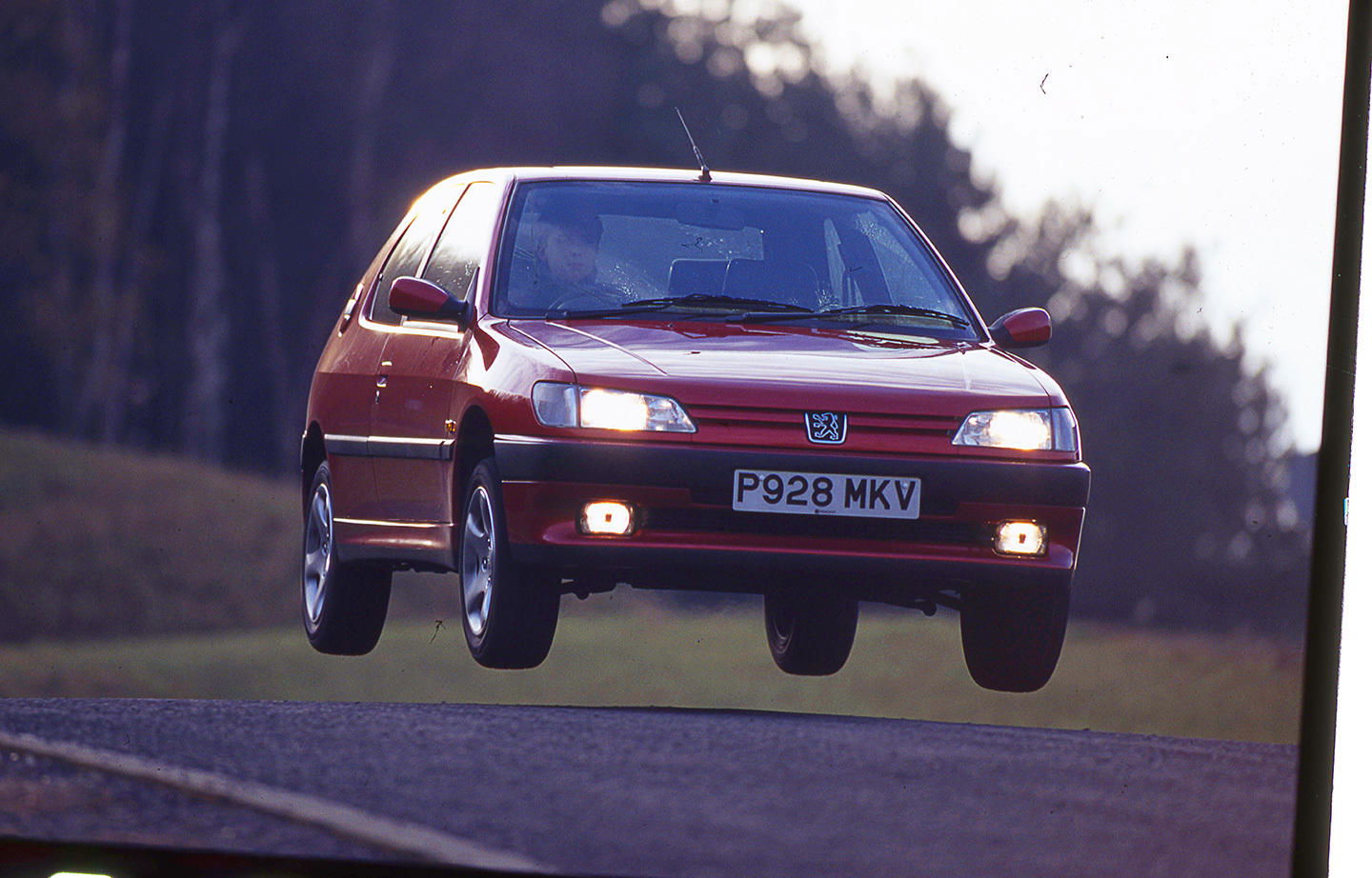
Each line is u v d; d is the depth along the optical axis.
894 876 13.74
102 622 123.50
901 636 135.38
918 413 23.34
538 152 175.75
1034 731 20.88
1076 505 23.81
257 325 166.38
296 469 165.62
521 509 23.27
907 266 27.36
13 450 146.00
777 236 27.05
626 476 22.84
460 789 16.22
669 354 23.80
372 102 166.00
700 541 22.86
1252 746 20.14
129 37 163.62
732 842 14.53
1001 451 23.47
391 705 22.12
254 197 165.12
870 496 23.03
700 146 190.25
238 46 164.88
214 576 132.25
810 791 16.48
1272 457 191.38
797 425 23.06
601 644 124.38
